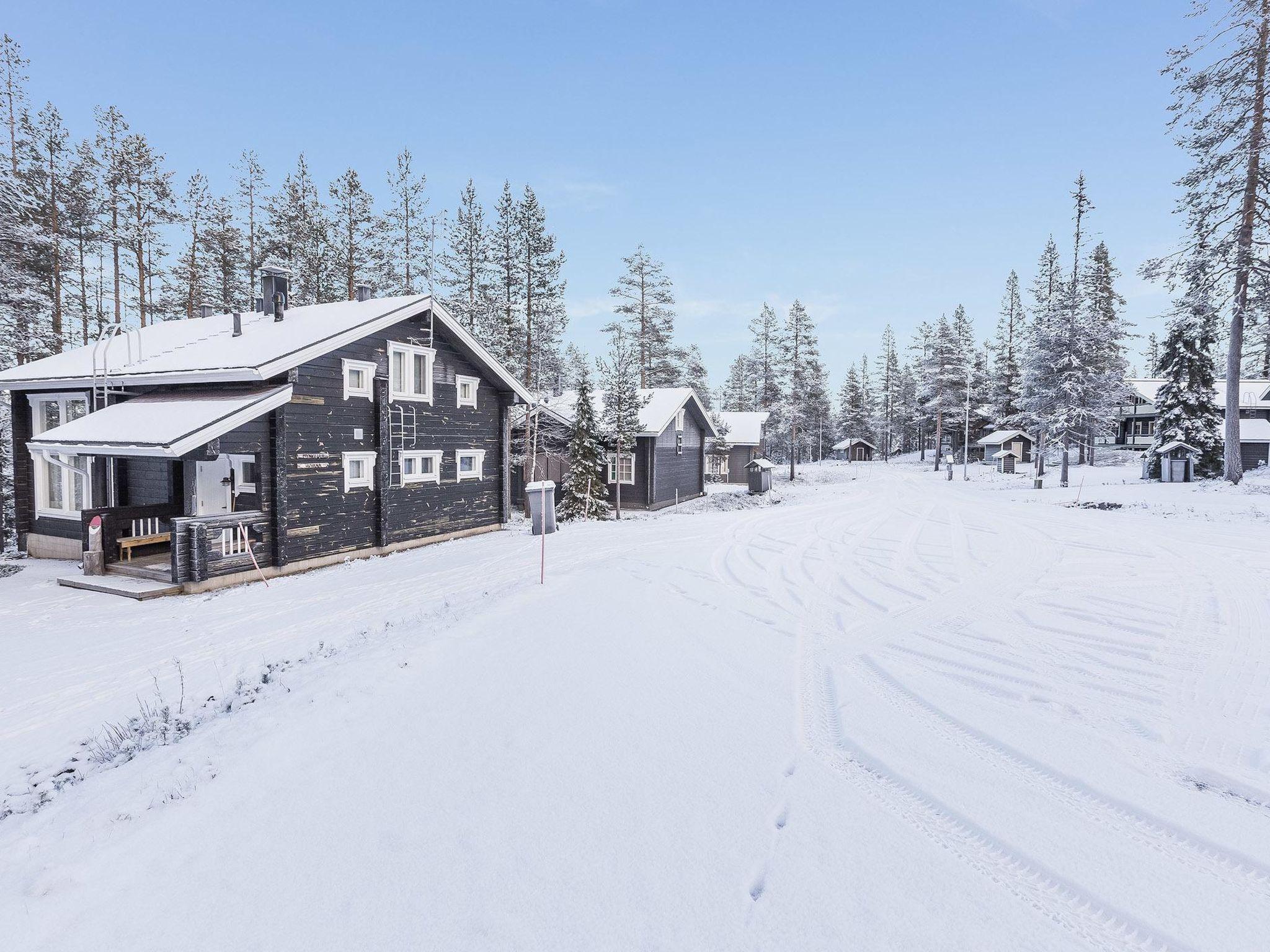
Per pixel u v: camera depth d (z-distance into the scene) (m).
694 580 10.59
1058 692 5.65
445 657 6.59
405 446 16.77
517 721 5.05
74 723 6.52
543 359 34.75
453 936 2.85
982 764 4.36
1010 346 60.25
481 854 3.42
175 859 3.55
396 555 15.71
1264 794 3.95
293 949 2.83
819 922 2.86
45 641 8.97
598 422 27.89
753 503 30.25
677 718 5.09
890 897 3.03
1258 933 2.80
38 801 4.98
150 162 29.08
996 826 3.62
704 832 3.56
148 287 30.78
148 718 6.37
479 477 19.75
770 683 5.88
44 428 16.31
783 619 8.20
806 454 80.50
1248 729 4.88
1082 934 2.80
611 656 6.56
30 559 15.67
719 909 2.96
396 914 3.01
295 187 36.03
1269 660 6.39
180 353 15.20
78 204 27.16
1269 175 21.34
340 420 14.85
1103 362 32.81
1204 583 9.69
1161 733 4.82
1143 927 2.84
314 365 14.14
